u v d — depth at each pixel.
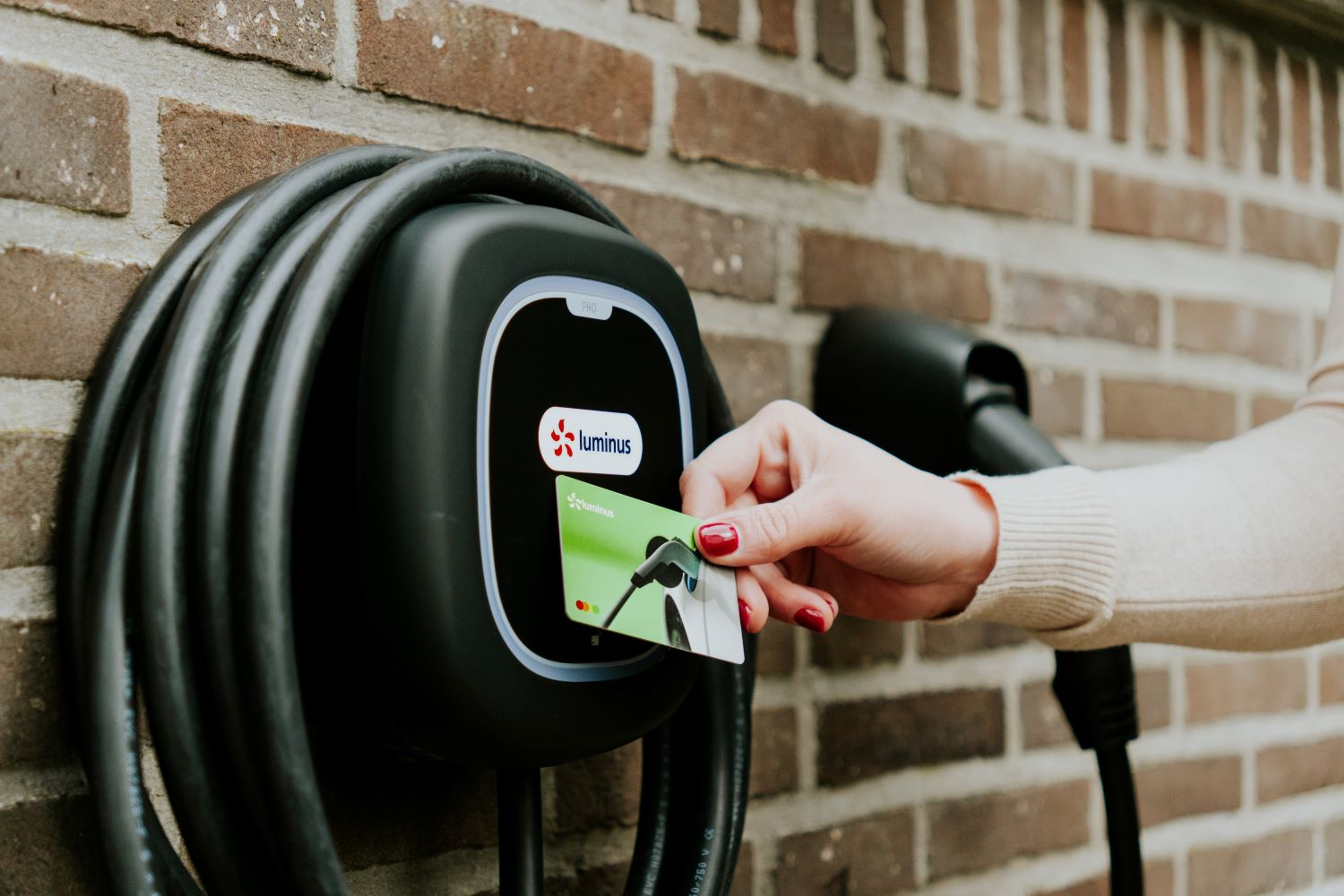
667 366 0.62
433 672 0.51
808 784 0.90
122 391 0.53
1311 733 1.31
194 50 0.61
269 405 0.47
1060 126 1.11
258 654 0.46
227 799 0.47
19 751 0.53
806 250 0.92
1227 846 1.21
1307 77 1.36
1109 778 0.85
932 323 0.92
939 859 0.99
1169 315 1.20
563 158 0.78
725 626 0.58
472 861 0.71
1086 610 0.69
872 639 0.96
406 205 0.53
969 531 0.67
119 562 0.49
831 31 0.94
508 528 0.53
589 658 0.56
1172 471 0.75
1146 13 1.19
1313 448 0.75
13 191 0.54
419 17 0.70
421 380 0.51
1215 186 1.25
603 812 0.78
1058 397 1.09
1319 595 0.72
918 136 1.00
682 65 0.85
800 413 0.68
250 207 0.54
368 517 0.52
